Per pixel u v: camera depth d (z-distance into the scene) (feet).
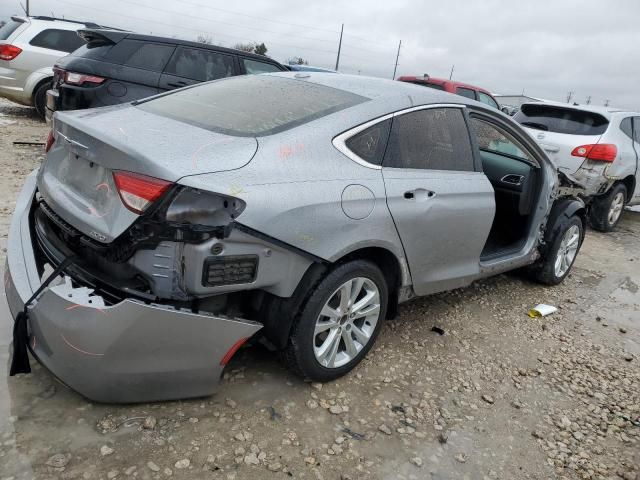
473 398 9.68
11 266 7.97
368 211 8.75
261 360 9.70
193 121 8.63
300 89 9.97
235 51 23.89
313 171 8.21
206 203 6.82
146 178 6.70
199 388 7.78
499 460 8.19
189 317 7.11
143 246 6.80
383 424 8.53
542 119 24.67
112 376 6.99
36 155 22.98
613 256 20.88
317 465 7.46
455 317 13.00
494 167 14.58
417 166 10.11
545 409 9.68
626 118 24.20
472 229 11.16
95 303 6.79
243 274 7.41
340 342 9.52
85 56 20.81
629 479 8.13
